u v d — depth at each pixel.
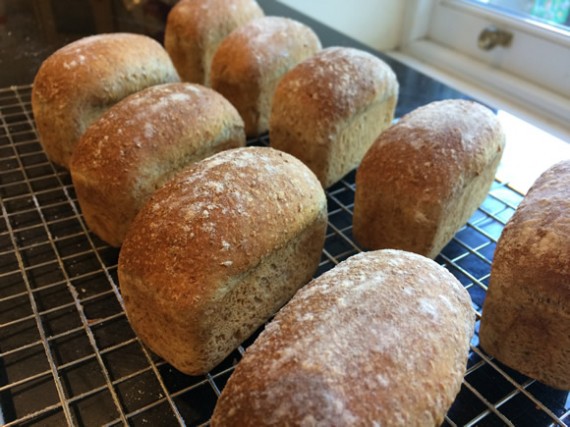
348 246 0.23
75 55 0.25
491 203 0.25
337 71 0.25
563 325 0.16
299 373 0.13
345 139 0.25
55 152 0.27
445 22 0.42
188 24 0.32
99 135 0.21
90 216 0.22
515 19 0.35
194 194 0.17
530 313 0.16
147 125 0.22
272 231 0.17
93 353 0.18
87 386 0.17
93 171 0.21
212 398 0.17
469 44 0.40
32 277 0.21
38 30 0.40
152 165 0.21
